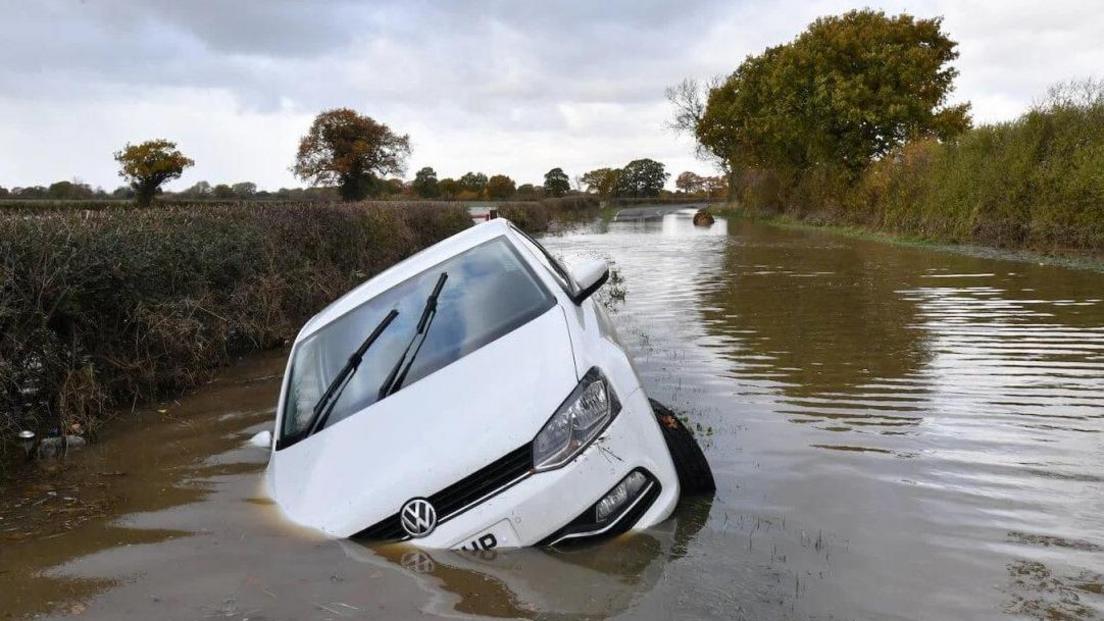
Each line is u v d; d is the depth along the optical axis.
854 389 6.09
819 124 36.81
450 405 3.55
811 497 3.89
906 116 34.19
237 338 9.41
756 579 3.00
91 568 3.34
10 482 4.79
